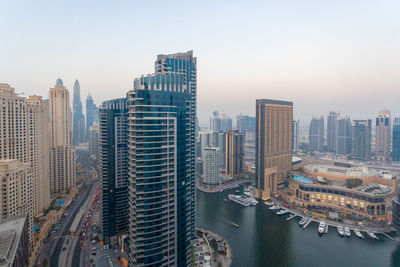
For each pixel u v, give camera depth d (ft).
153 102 471.21
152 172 469.16
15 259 335.26
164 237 484.74
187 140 527.40
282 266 654.53
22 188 633.61
